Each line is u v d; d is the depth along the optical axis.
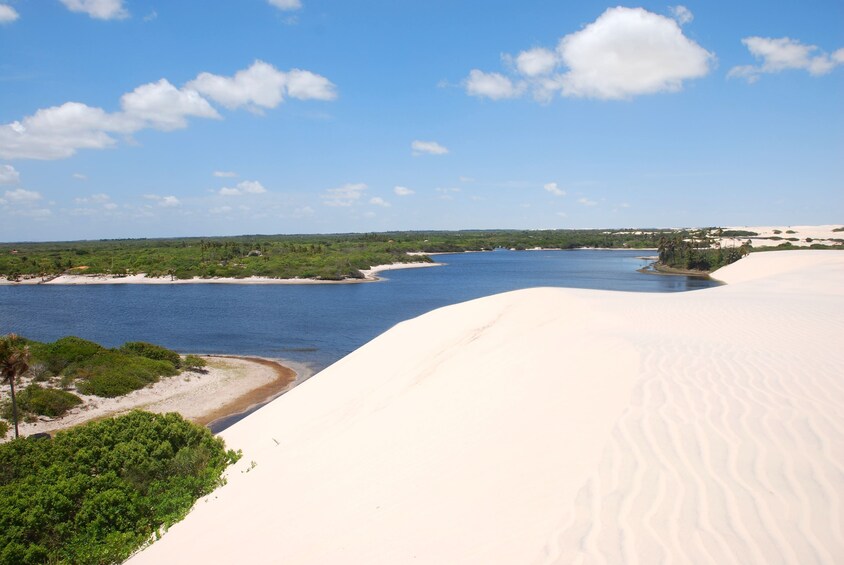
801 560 3.63
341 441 9.88
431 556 4.54
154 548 7.38
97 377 26.03
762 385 7.38
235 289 76.38
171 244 165.50
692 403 6.85
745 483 4.72
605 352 10.46
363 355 18.86
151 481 11.48
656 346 10.47
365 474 7.48
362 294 69.81
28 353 20.25
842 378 7.50
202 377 29.83
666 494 4.70
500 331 16.92
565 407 7.61
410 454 7.77
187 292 72.75
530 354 12.21
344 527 5.77
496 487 5.62
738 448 5.41
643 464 5.33
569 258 140.88
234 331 44.62
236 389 27.91
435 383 12.59
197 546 6.73
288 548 5.68
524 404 8.40
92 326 47.19
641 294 23.81
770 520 4.13
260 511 7.37
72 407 23.45
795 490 4.52
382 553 4.85
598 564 3.84
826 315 14.12
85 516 9.91
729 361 8.88
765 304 17.33
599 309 18.06
